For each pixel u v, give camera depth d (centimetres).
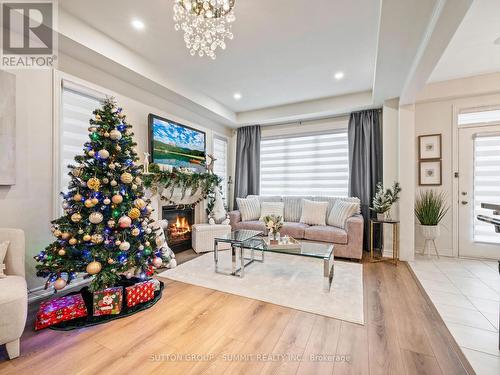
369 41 257
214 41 198
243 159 529
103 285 200
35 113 225
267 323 186
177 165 383
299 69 320
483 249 355
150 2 202
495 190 349
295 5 204
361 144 420
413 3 178
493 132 347
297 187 491
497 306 213
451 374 135
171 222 388
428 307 211
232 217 448
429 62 239
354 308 208
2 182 202
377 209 353
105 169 213
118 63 263
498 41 262
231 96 416
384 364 143
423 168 388
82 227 198
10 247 173
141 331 176
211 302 220
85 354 151
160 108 362
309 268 311
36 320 178
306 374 135
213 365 142
